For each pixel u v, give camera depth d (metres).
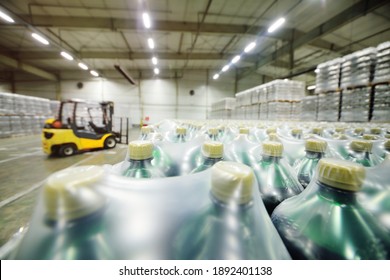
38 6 5.96
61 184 0.24
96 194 0.25
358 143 0.72
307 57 9.27
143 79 13.09
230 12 6.48
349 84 3.42
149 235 0.26
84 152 4.99
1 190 2.45
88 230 0.24
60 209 0.24
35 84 12.42
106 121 5.67
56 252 0.24
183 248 0.26
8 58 8.73
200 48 9.45
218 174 0.28
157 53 9.48
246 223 0.28
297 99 5.30
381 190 0.36
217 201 0.29
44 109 9.40
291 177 0.61
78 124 5.40
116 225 0.26
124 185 0.29
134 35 7.93
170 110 13.39
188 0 5.86
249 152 0.78
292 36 7.31
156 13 6.51
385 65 2.87
